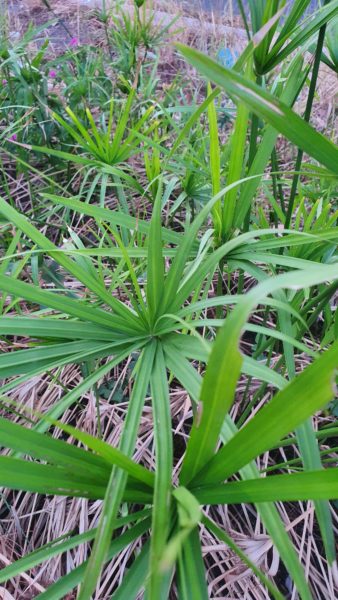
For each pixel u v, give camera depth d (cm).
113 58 101
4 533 43
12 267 51
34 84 69
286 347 32
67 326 28
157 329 28
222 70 18
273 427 17
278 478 19
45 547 28
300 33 31
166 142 80
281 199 46
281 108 20
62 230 65
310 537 40
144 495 21
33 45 104
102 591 37
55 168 75
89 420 49
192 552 19
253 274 32
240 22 124
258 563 39
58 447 20
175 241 34
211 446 19
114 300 29
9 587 39
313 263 30
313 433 25
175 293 28
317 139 21
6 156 80
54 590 20
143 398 24
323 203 56
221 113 80
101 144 52
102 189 54
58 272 61
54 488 20
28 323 27
